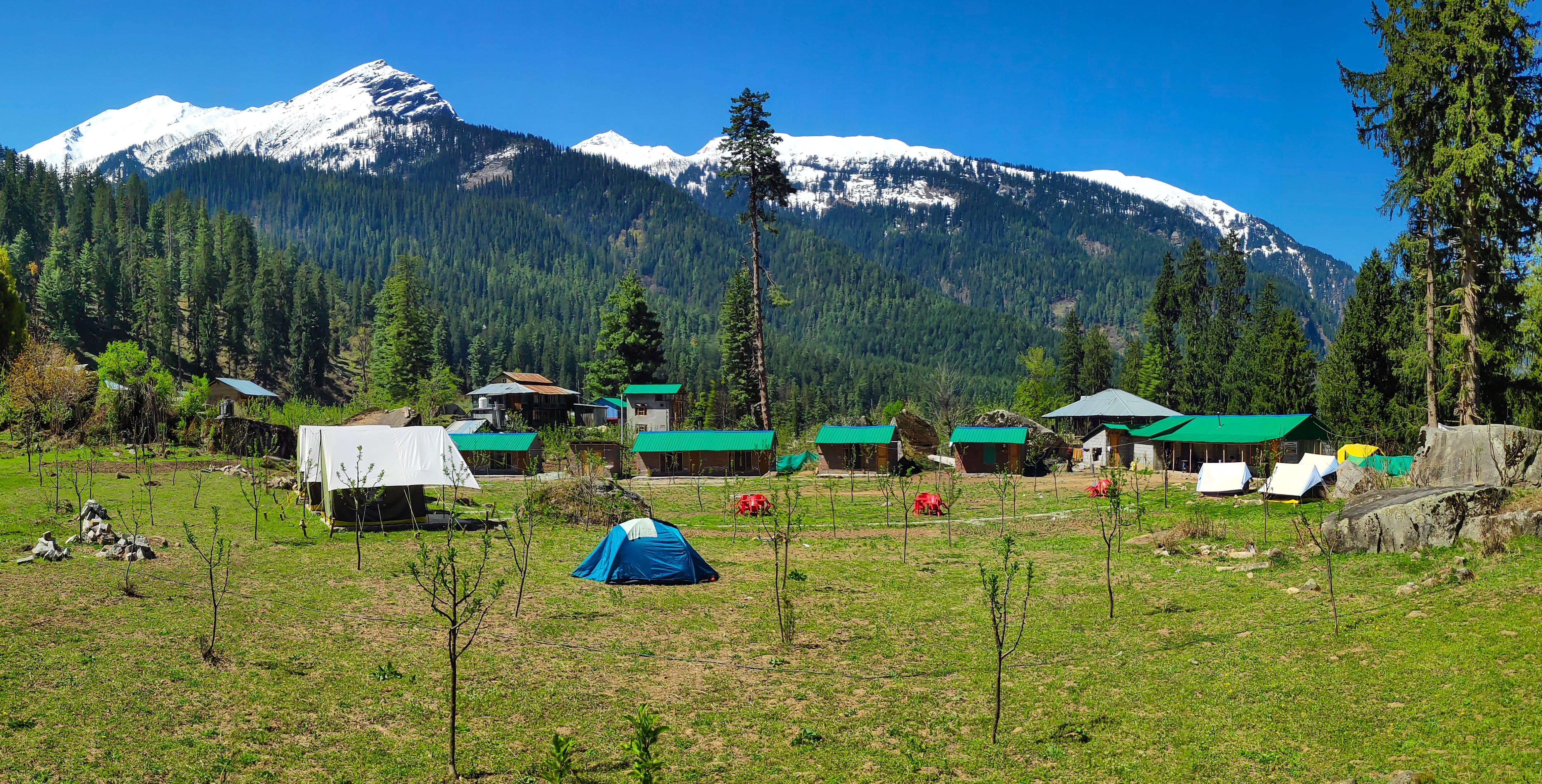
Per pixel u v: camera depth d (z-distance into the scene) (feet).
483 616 53.31
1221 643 66.59
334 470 123.03
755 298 252.62
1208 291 365.81
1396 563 83.87
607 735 53.83
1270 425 233.14
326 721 53.26
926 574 103.96
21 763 44.01
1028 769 48.37
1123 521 137.80
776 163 246.88
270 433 214.69
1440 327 144.25
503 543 119.03
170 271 574.56
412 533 122.31
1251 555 99.55
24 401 203.00
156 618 69.82
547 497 144.15
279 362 581.94
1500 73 125.70
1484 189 127.44
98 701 52.26
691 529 145.79
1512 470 97.40
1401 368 149.79
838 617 83.61
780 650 72.38
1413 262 144.25
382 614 78.28
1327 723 49.90
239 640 66.80
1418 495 90.43
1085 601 85.20
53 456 182.50
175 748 47.55
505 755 50.19
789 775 48.32
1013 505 177.06
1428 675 53.72
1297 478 149.07
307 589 85.81
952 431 291.79
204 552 100.27
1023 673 64.54
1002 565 106.83
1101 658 66.69
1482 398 151.02
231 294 561.84
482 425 291.17
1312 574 85.30
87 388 217.77
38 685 53.88
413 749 50.31
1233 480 165.37
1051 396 412.16
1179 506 154.61
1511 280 146.00
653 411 367.25
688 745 52.70
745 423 361.10
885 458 251.39
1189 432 246.27
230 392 419.33
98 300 542.57
